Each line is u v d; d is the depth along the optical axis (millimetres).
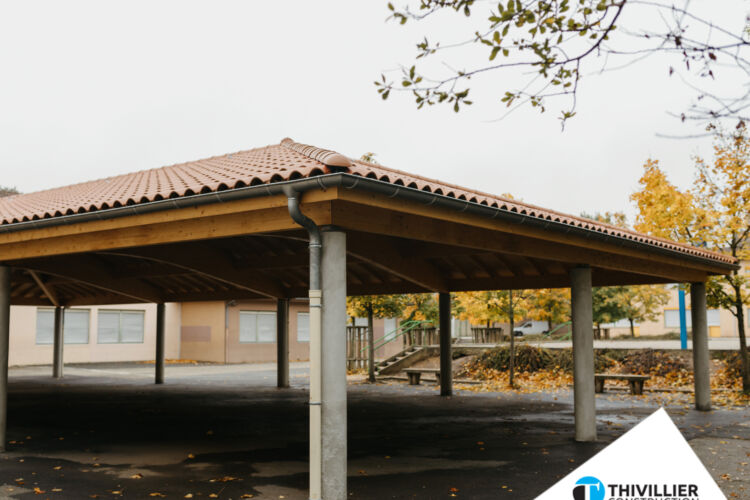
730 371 17703
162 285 18641
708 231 15844
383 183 5816
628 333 42531
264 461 8445
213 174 8523
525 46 3889
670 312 41125
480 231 8102
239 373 24188
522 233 7945
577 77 3748
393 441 9812
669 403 14367
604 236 9148
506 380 19578
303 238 7117
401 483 7188
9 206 12586
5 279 9344
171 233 7297
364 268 14656
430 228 7363
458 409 13594
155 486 7125
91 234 8117
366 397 15867
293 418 12445
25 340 27406
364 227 6445
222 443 9773
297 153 8727
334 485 6023
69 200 10883
